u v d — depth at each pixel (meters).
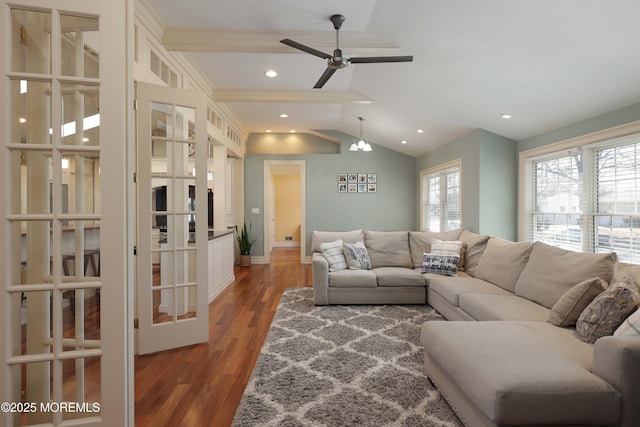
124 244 1.45
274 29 3.07
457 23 2.60
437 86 3.76
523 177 4.44
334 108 5.43
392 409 1.92
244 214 7.05
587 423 1.44
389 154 7.16
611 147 3.26
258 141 7.33
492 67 3.07
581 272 2.40
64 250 1.47
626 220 3.09
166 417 1.87
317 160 7.11
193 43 3.13
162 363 2.53
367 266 4.38
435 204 6.38
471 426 1.67
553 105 3.39
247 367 2.47
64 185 1.47
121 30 1.45
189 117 2.88
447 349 1.86
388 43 3.15
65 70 1.45
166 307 2.83
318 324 3.33
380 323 3.36
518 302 2.71
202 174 2.90
